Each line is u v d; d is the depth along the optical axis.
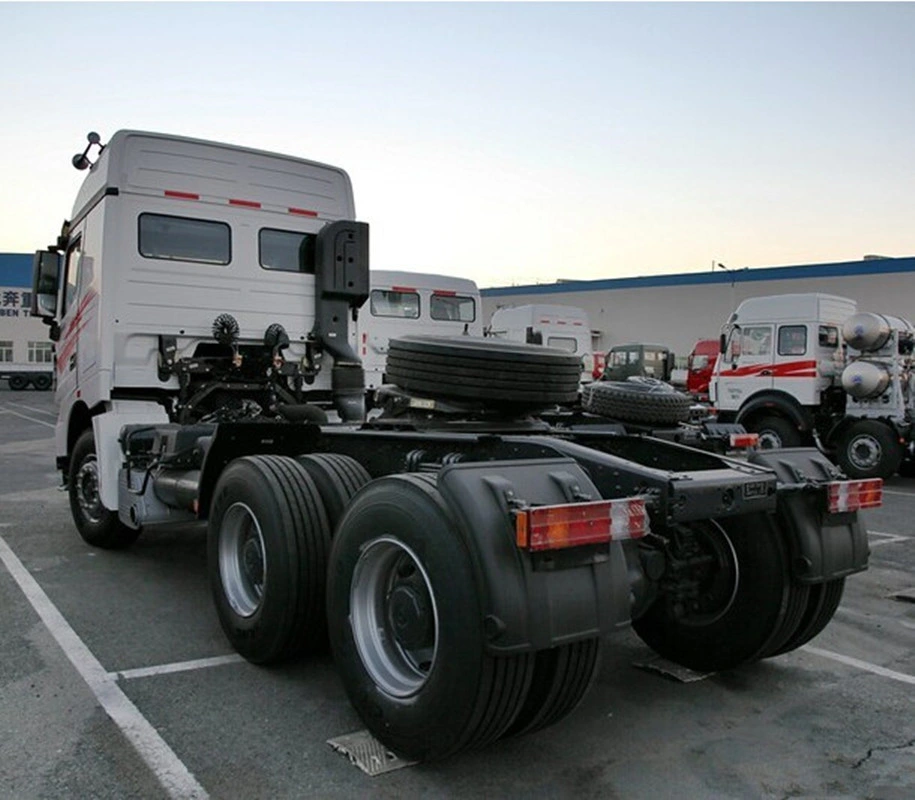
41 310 7.34
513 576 2.79
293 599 3.85
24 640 4.55
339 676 3.58
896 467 12.12
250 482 4.07
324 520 3.97
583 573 2.93
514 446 3.75
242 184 6.71
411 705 3.05
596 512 2.88
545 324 19.52
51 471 11.91
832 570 3.93
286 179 6.96
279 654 3.97
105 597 5.42
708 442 5.14
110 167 6.12
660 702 3.91
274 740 3.37
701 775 3.19
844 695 4.03
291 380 6.92
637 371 25.36
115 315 6.14
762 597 3.99
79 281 6.70
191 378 6.47
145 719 3.54
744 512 3.57
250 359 6.62
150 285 6.28
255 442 4.73
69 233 7.16
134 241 6.21
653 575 3.67
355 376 7.14
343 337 7.12
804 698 3.98
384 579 3.38
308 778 3.07
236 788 2.99
